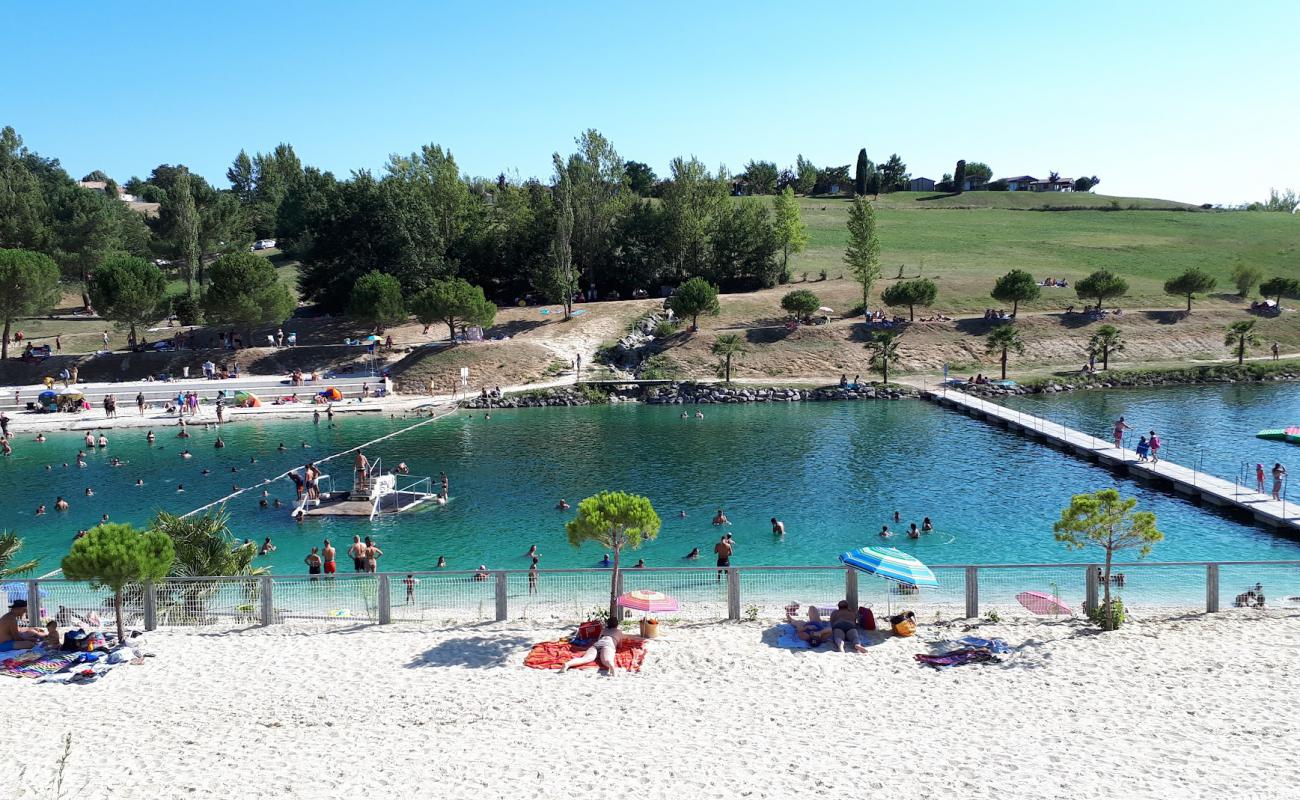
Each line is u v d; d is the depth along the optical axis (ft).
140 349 310.86
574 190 376.48
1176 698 62.39
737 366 300.20
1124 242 494.18
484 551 129.59
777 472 175.11
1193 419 223.10
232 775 53.11
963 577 82.43
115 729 60.44
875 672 69.00
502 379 290.15
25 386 280.51
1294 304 361.30
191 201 387.14
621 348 311.47
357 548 118.93
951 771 52.16
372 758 55.31
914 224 555.69
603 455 194.49
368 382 283.38
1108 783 50.08
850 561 81.25
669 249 397.19
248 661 72.95
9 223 381.81
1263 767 51.52
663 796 49.57
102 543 73.20
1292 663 68.03
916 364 305.53
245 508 155.22
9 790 51.29
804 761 53.98
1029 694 63.98
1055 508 146.72
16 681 69.21
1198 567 82.28
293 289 418.31
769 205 618.03
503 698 65.00
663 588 83.66
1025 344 316.40
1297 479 158.92
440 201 401.90
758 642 75.82
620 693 65.77
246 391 272.31
